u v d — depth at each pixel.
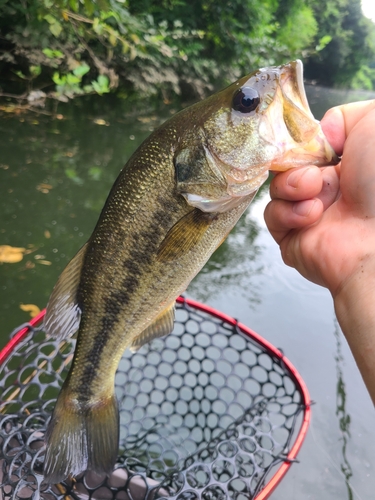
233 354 0.46
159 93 1.63
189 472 0.29
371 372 0.21
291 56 2.52
